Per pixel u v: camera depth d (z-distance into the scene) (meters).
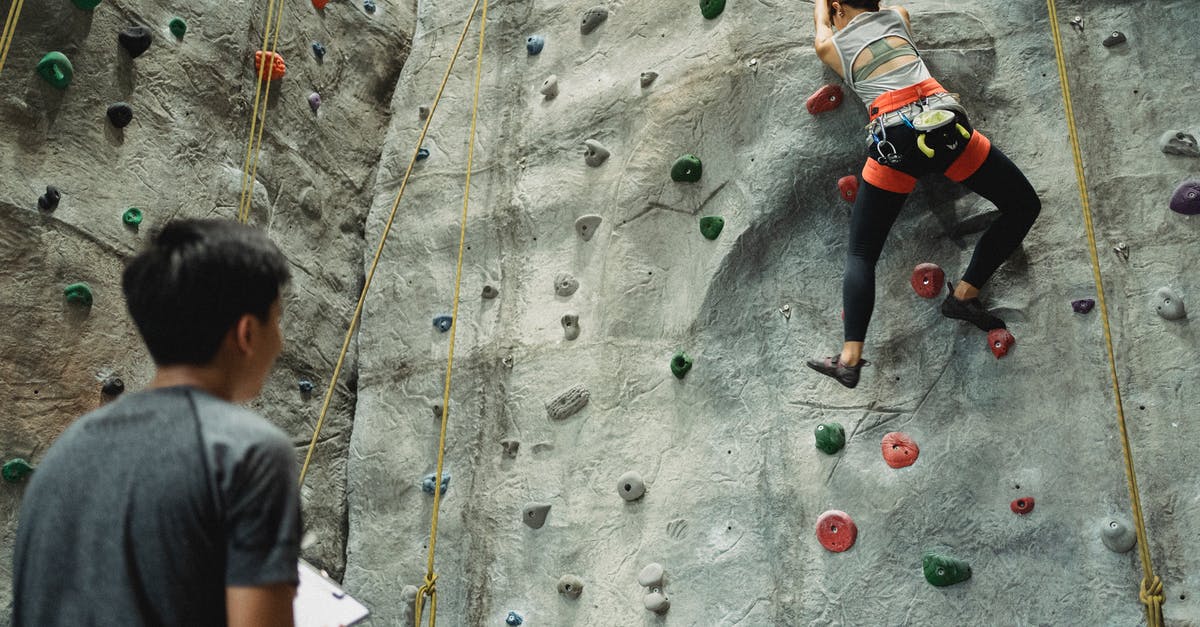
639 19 4.26
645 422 3.70
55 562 1.20
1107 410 3.14
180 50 3.93
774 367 3.55
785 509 3.40
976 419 3.27
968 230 3.44
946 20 3.66
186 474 1.20
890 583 3.21
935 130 3.06
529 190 4.24
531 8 4.61
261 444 1.23
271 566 1.19
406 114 4.76
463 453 3.98
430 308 4.28
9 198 3.27
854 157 3.59
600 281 3.94
